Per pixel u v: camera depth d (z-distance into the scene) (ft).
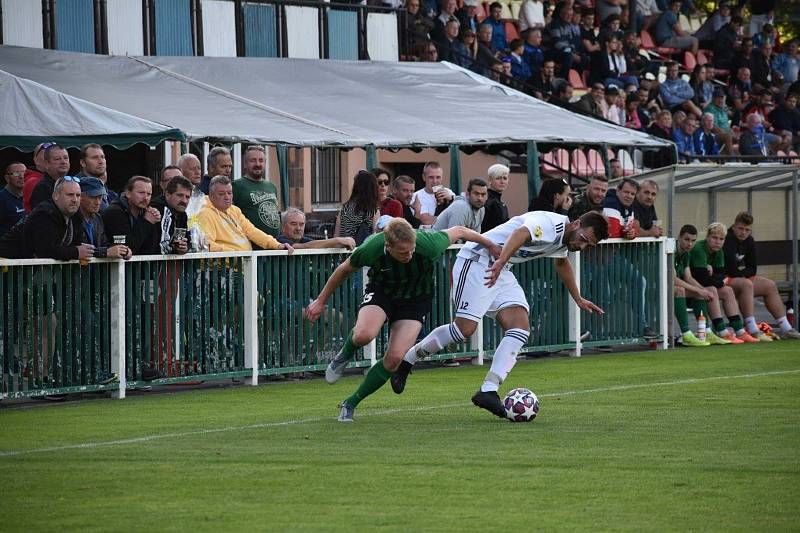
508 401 68.95
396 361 67.82
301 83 135.95
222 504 48.26
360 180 98.12
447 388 85.56
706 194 130.52
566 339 107.04
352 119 124.36
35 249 77.51
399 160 175.22
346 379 92.02
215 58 136.67
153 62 130.93
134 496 49.67
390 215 106.73
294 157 162.61
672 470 54.65
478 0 191.72
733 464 55.98
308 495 49.80
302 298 91.09
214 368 86.58
